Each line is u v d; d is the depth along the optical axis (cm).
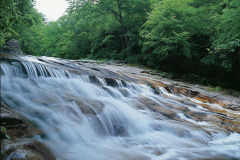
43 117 427
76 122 457
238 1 1193
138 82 1005
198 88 1277
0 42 969
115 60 2059
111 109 568
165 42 1642
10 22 967
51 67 734
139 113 613
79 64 1091
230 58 1416
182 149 457
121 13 2186
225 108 902
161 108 694
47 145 370
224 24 1305
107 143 455
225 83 1634
